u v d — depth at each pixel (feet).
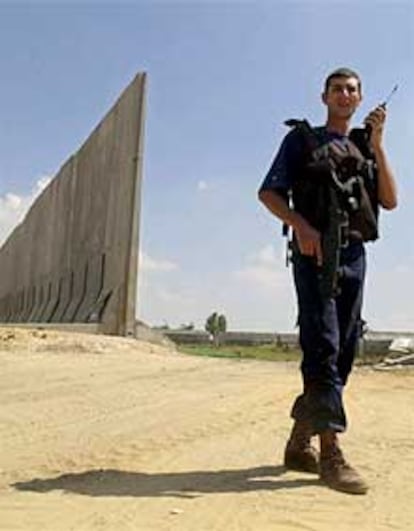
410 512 13.16
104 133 109.91
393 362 55.88
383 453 18.21
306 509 13.21
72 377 38.17
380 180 15.69
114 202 99.86
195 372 41.75
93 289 108.37
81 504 13.48
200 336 155.84
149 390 32.55
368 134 15.74
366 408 27.20
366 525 12.41
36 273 172.24
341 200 15.11
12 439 20.36
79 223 125.70
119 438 20.35
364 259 15.65
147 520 12.50
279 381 37.04
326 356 14.98
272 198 15.23
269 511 13.07
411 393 32.83
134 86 93.61
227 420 23.53
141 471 16.30
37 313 160.25
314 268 15.16
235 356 74.28
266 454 18.03
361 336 15.88
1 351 52.90
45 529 11.98
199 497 13.97
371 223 15.42
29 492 14.39
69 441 20.01
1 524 12.24
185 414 25.00
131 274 87.97
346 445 19.27
